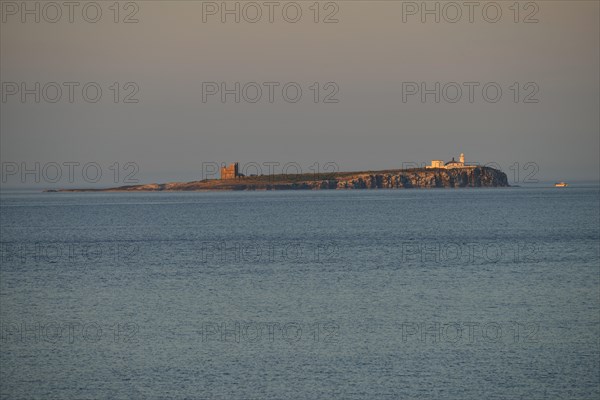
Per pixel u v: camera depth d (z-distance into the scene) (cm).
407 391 10506
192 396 10381
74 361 12094
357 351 12569
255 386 10756
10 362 12038
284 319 15338
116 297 18712
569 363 11812
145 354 12475
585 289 19512
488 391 10512
